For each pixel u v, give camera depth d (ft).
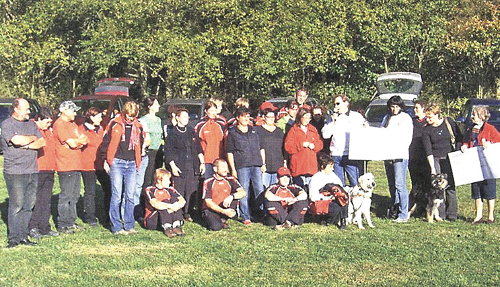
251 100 85.25
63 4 82.58
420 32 82.99
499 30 84.07
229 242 26.27
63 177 28.25
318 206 29.17
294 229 28.84
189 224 30.27
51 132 28.02
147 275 21.53
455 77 92.58
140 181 29.89
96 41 78.48
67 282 20.77
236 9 78.13
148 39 77.61
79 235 27.71
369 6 81.92
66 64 83.15
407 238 26.76
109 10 83.10
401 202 30.27
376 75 83.66
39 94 88.33
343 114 31.17
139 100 87.66
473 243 25.77
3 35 81.87
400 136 29.45
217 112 31.65
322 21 80.43
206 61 76.23
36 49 81.92
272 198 29.07
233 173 30.37
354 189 29.25
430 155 30.09
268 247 25.32
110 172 27.61
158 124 31.83
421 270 21.89
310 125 31.24
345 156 30.86
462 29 84.99
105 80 68.08
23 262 23.12
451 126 31.09
